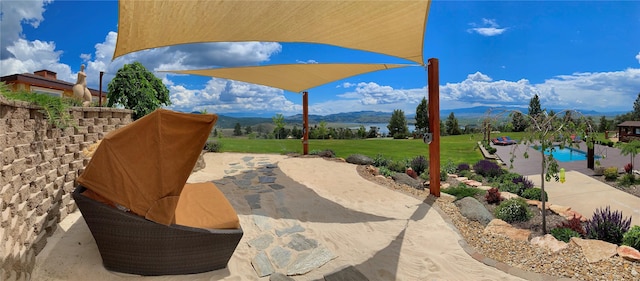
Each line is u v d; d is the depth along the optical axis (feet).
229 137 69.62
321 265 13.05
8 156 9.32
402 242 15.51
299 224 17.65
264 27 14.39
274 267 12.75
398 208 20.98
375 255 14.10
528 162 49.32
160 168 10.49
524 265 12.77
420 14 14.17
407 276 12.34
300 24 14.71
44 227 12.01
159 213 10.53
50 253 11.49
